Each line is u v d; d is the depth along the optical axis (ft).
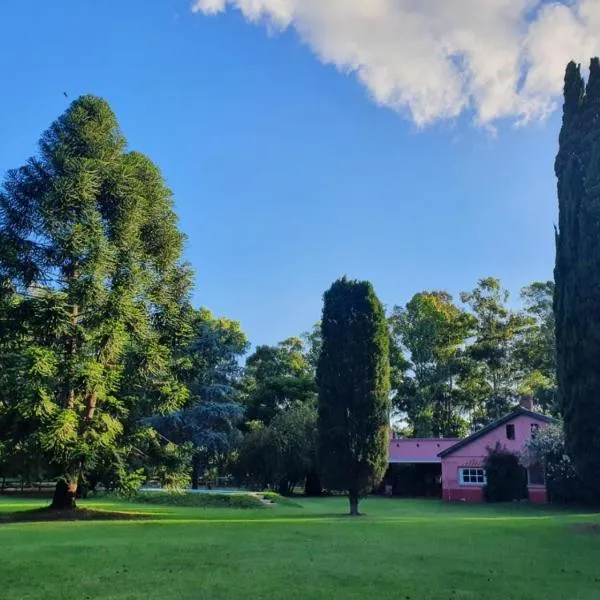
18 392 51.44
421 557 30.50
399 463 138.62
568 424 45.09
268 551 31.89
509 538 38.60
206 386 130.11
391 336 189.26
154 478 63.77
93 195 59.41
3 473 56.24
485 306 191.52
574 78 49.19
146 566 27.14
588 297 44.24
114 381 57.06
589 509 93.45
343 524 48.44
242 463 127.44
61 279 60.13
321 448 70.23
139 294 61.00
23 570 25.81
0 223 59.41
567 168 47.65
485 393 188.03
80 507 61.93
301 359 191.62
